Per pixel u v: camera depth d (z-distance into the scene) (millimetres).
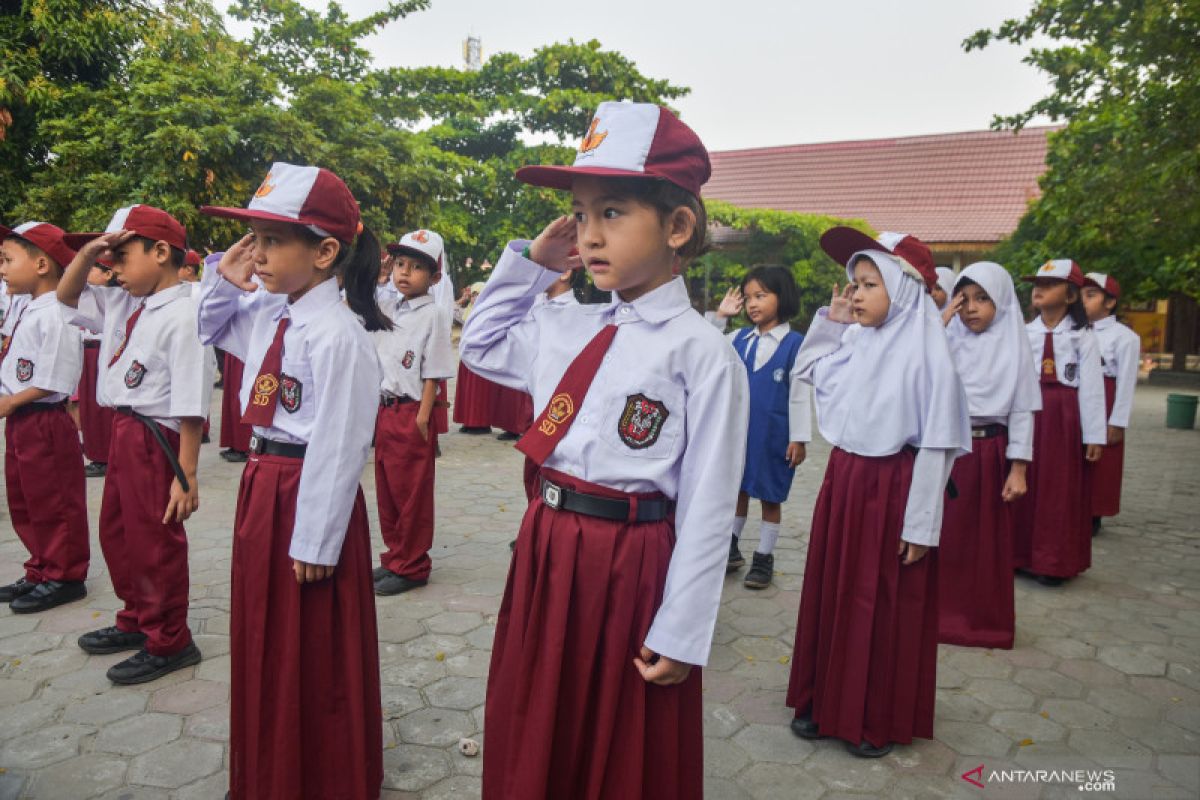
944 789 2545
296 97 9945
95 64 10359
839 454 2869
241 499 2225
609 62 15148
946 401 2625
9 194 9688
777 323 4418
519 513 5598
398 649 3398
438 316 4012
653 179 1609
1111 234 7508
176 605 3086
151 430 2949
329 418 2107
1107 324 5629
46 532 3707
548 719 1650
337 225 2201
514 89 15633
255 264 2182
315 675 2184
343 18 12336
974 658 3531
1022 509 4613
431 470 4102
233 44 11094
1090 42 6898
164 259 2908
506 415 8203
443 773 2523
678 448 1690
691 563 1605
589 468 1682
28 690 2963
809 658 2846
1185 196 6270
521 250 1962
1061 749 2793
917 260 2840
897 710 2729
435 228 11633
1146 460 8617
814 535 2900
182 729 2725
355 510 2260
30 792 2371
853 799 2480
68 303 3197
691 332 1684
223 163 8781
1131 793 2541
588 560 1669
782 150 25281
